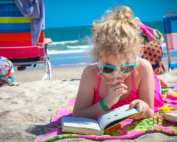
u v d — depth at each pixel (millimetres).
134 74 1527
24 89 3170
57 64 8922
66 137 1309
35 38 3602
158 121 1474
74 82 3684
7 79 3584
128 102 1565
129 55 1263
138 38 1381
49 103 2443
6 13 3461
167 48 4125
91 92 1574
